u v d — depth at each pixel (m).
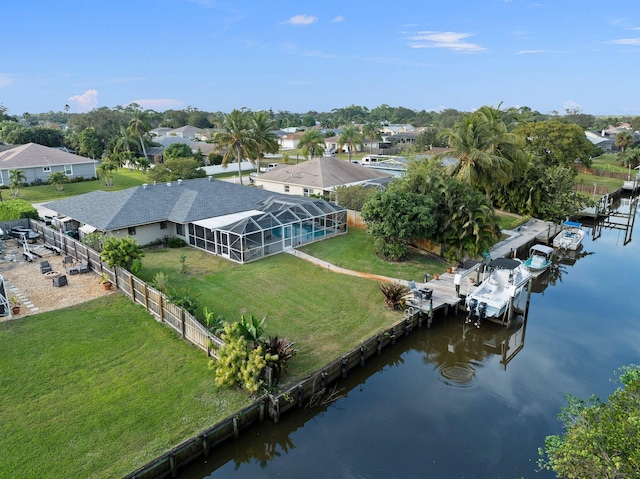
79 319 21.17
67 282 25.52
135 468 13.05
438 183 32.16
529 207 46.75
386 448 15.50
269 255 31.62
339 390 18.73
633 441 9.02
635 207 55.44
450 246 31.97
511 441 15.83
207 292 25.00
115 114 98.31
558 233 42.53
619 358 21.89
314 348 20.09
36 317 21.20
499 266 27.92
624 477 9.02
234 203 36.97
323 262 30.66
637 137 136.38
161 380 17.00
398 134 146.88
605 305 28.53
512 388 19.28
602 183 71.31
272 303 24.19
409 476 14.19
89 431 14.34
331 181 48.59
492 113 45.25
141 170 77.00
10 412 15.01
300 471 14.55
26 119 185.50
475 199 31.69
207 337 18.45
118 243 24.77
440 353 23.05
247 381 15.91
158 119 187.75
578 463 10.02
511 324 25.50
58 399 15.77
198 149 88.88
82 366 17.67
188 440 13.93
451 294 26.36
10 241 34.19
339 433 16.31
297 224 33.53
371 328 22.27
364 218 31.33
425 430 16.42
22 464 12.93
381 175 55.41
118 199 34.53
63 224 34.22
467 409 17.72
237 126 60.16
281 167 57.53
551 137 67.31
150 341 19.59
